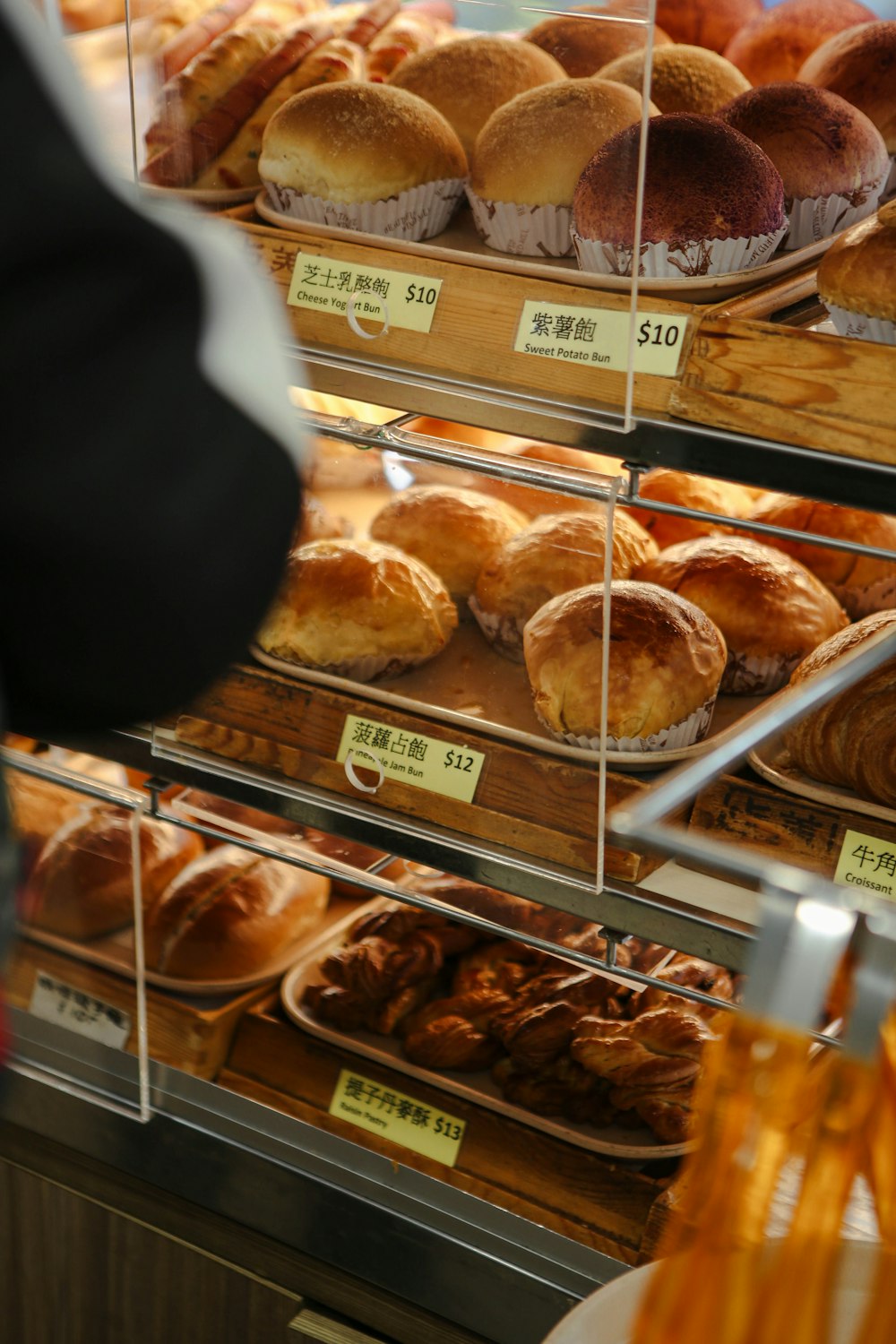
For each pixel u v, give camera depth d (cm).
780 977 49
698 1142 60
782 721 57
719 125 85
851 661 60
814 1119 56
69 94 49
